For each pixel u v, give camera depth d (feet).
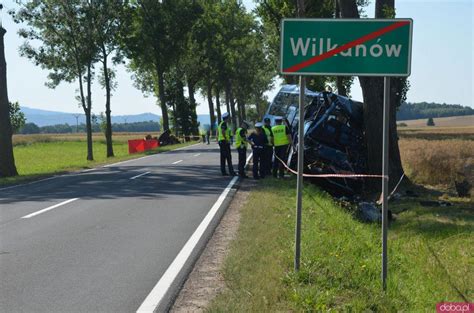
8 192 50.47
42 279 20.72
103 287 19.66
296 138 54.70
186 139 212.23
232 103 238.07
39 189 52.11
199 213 35.40
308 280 19.03
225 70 226.58
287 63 19.15
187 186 50.75
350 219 33.53
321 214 33.14
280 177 54.90
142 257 23.95
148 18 166.81
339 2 50.62
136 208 37.78
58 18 111.04
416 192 48.52
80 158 139.64
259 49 243.40
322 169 48.37
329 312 16.12
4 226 31.86
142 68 193.26
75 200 42.52
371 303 17.06
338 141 51.06
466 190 45.52
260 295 17.42
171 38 172.76
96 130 602.85
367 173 50.83
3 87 74.02
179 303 17.99
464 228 30.45
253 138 55.83
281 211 33.91
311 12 98.48
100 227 31.01
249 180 55.36
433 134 240.32
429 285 19.92
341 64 18.84
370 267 21.25
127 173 66.54
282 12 98.63
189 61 213.87
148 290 19.26
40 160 132.67
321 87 110.83
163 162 86.48
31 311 17.25
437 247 26.37
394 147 50.52
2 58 73.82
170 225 31.32
